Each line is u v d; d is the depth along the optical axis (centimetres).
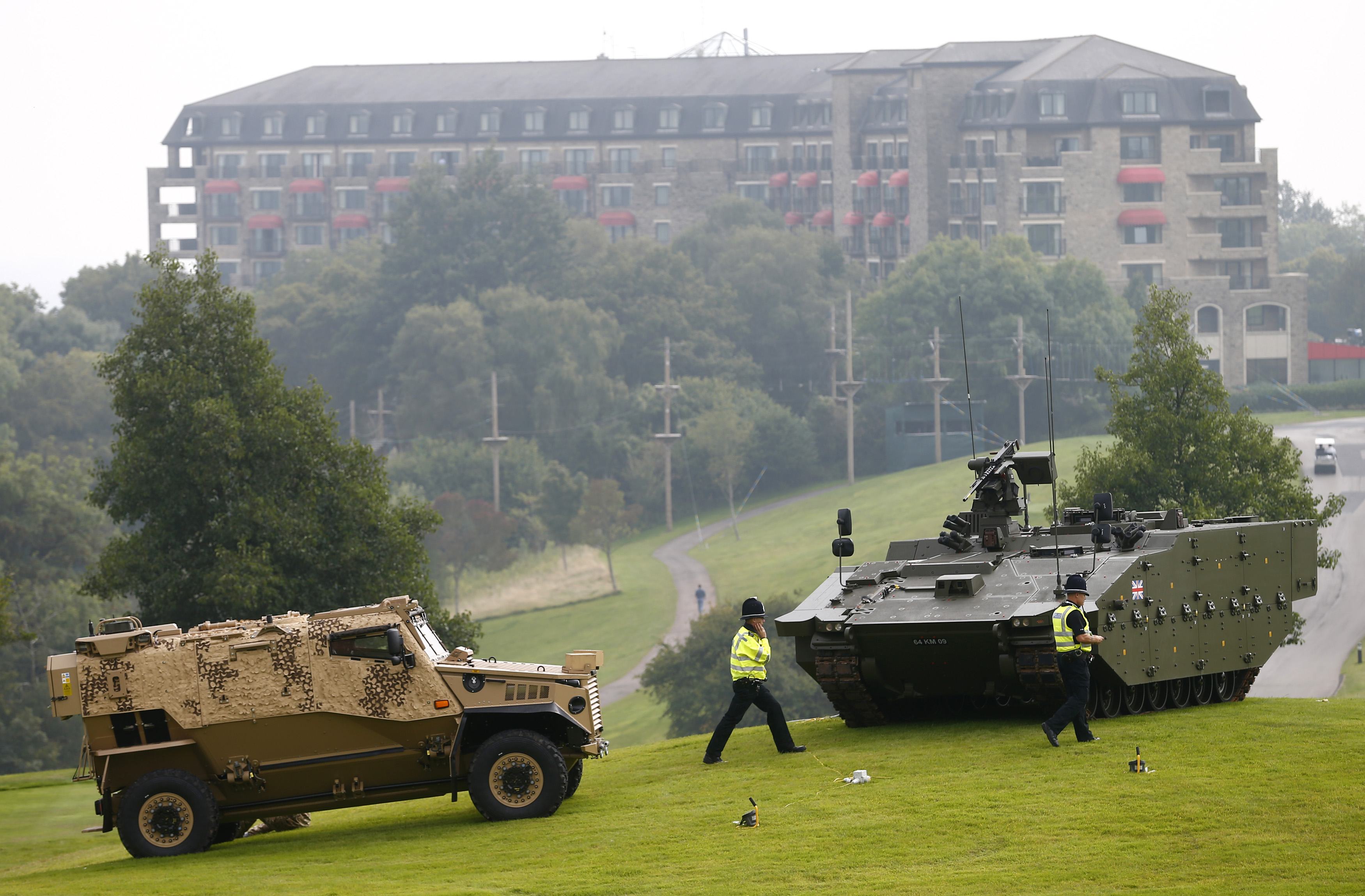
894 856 3150
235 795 3919
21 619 15850
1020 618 4281
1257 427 9431
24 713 14450
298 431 9094
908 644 4478
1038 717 4738
